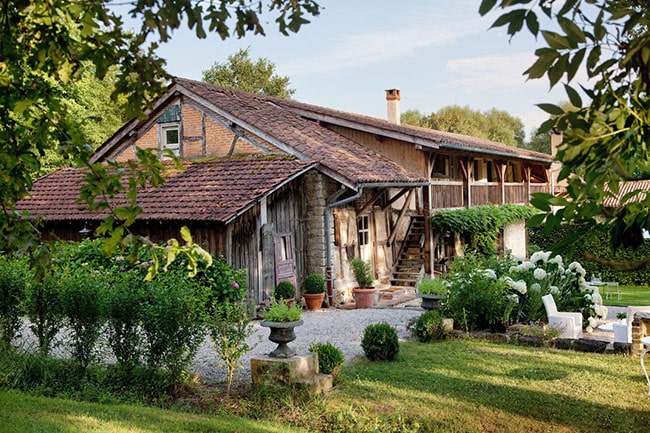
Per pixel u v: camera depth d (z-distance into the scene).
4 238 3.08
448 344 10.62
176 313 7.25
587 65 2.01
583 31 1.92
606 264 2.49
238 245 13.94
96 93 25.95
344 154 17.20
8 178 3.21
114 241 2.98
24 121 3.46
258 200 13.66
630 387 7.72
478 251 22.08
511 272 12.68
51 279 8.03
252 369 7.53
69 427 5.39
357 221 18.11
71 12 2.90
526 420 6.58
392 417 6.59
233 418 6.44
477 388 7.75
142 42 2.95
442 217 19.44
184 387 7.57
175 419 6.05
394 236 19.80
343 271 17.25
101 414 5.99
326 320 13.71
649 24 1.96
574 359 9.30
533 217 2.39
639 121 2.02
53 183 18.83
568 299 12.32
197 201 14.11
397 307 15.89
